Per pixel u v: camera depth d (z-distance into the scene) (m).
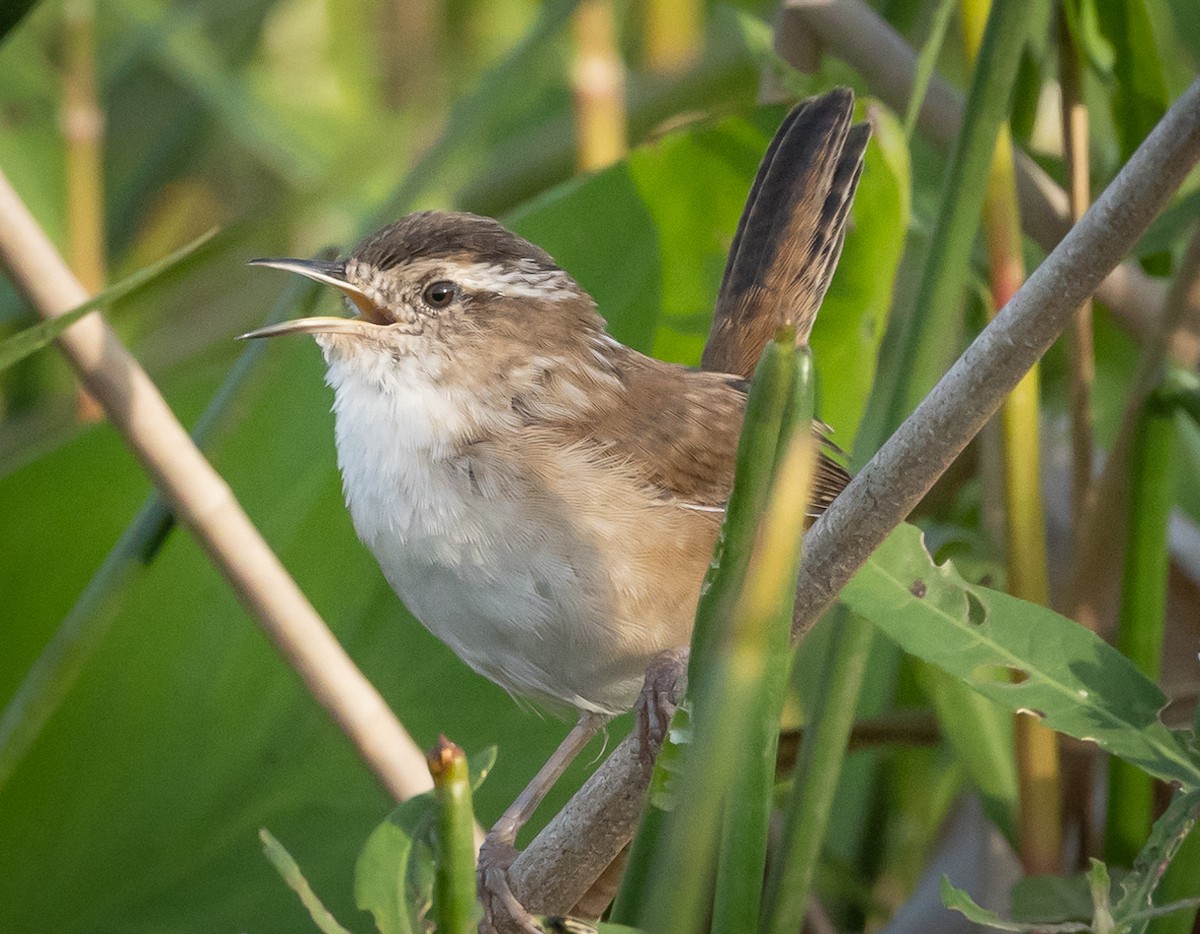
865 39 2.84
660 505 2.80
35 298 2.79
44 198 2.94
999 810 2.82
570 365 2.81
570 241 2.84
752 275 2.83
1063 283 2.74
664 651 2.79
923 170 2.87
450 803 2.72
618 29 2.94
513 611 2.80
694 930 2.72
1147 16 2.83
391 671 2.83
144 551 2.80
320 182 2.91
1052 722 2.76
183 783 2.82
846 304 2.83
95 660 2.82
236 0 2.94
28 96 2.94
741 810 2.73
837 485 2.82
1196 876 2.79
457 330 2.81
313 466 2.84
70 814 2.82
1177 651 2.87
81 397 2.89
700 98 2.91
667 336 2.85
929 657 2.76
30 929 2.82
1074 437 2.84
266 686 2.83
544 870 2.77
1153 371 2.82
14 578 2.83
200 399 2.85
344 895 2.82
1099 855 2.84
